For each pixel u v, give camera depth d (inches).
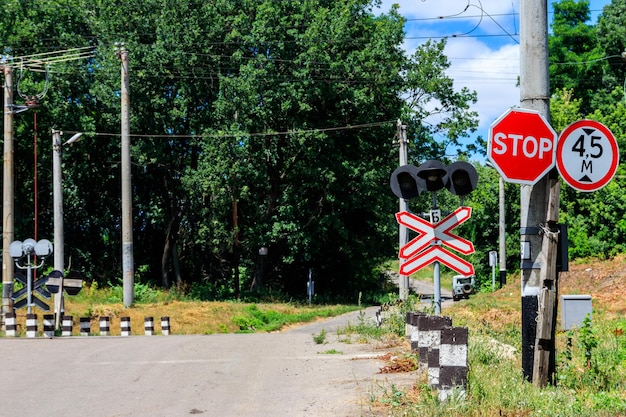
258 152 1795.0
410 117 2010.3
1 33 1809.8
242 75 1749.5
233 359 578.6
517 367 445.1
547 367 387.2
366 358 551.5
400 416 335.6
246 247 1950.1
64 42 1871.3
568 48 2461.9
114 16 1820.9
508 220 2062.0
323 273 2224.4
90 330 1156.5
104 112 1889.8
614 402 343.0
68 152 1909.4
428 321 443.2
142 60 1754.4
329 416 355.9
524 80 400.2
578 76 2410.2
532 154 389.4
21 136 1845.5
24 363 573.6
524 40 401.7
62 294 1147.9
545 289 388.2
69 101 1889.8
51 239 2028.8
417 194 524.4
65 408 400.2
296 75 1770.4
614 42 2354.8
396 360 502.9
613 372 430.9
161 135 1792.6
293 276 2210.9
